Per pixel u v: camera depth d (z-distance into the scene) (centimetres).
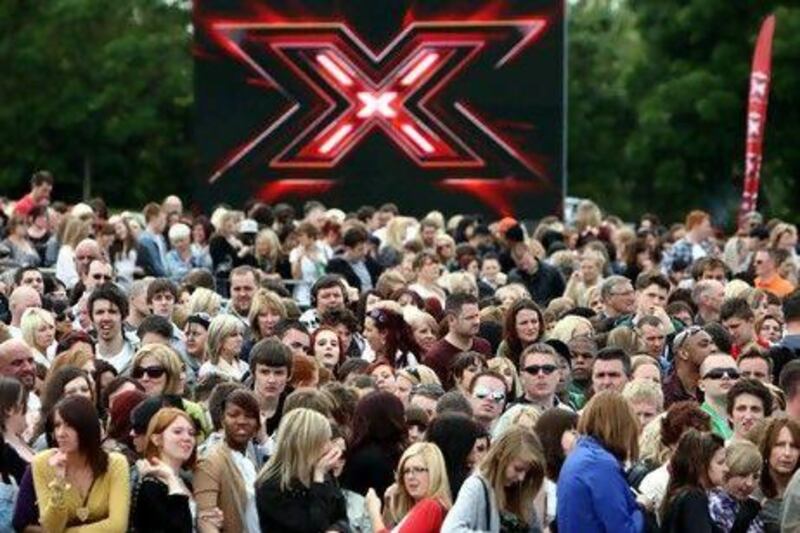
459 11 5644
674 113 9344
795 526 2308
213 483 2350
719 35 9369
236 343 3022
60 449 2270
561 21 5622
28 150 9500
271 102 5697
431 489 2292
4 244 4428
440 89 5659
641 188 10144
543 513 2383
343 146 5684
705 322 3478
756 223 5691
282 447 2342
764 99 5909
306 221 4684
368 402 2469
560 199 5634
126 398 2452
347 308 3478
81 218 4391
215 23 5706
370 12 5669
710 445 2330
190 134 9869
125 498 2281
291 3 5681
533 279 4353
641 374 2842
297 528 2327
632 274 4938
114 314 3092
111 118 9600
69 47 9575
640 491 2420
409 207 5672
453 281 3778
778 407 2741
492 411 2698
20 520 2294
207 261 4612
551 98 5625
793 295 3212
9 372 2656
